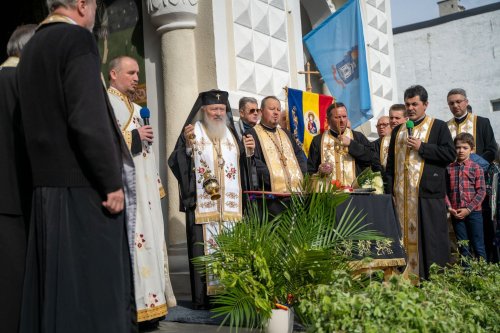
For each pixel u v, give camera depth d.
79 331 2.64
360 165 6.21
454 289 4.34
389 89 10.73
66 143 2.76
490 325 3.96
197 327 4.52
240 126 5.93
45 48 2.80
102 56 7.27
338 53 8.26
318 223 4.07
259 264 3.83
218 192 5.13
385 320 3.22
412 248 5.81
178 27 6.65
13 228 3.07
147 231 4.52
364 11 10.24
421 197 5.81
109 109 2.90
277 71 7.76
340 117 6.09
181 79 6.62
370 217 4.70
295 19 8.20
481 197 6.77
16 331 2.99
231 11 7.05
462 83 20.69
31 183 3.15
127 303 2.79
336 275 3.71
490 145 7.43
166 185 6.63
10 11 8.42
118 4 7.18
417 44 21.38
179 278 6.27
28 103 2.81
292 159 5.83
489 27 20.16
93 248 2.71
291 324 3.84
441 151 5.75
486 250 7.26
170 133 6.57
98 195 2.77
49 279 2.67
